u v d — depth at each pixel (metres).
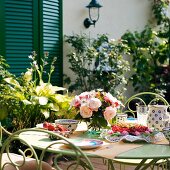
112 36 5.46
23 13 4.07
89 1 5.07
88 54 4.63
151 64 5.81
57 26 4.56
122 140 2.14
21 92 3.64
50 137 2.17
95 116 2.29
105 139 2.20
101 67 4.68
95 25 5.17
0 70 3.67
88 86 4.76
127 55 5.62
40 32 4.28
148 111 2.44
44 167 2.43
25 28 4.11
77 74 4.74
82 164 2.37
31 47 4.18
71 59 4.61
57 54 4.57
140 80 5.59
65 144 1.88
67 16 4.78
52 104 3.65
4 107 3.55
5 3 3.88
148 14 6.04
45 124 2.38
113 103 2.32
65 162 3.98
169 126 2.31
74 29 4.88
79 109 2.35
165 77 5.64
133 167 3.88
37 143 2.10
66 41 4.67
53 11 4.48
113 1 5.46
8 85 3.62
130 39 5.52
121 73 4.80
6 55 3.92
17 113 3.64
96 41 4.85
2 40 3.87
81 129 2.50
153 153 1.89
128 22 5.71
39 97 3.60
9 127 3.75
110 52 4.77
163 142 2.13
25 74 3.74
